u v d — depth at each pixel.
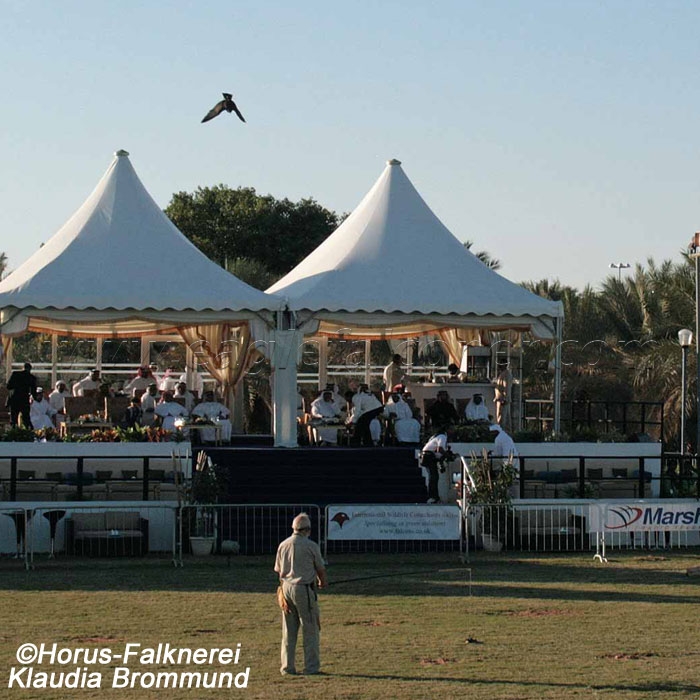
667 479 49.88
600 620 30.22
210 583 35.72
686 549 43.47
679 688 23.17
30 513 41.38
